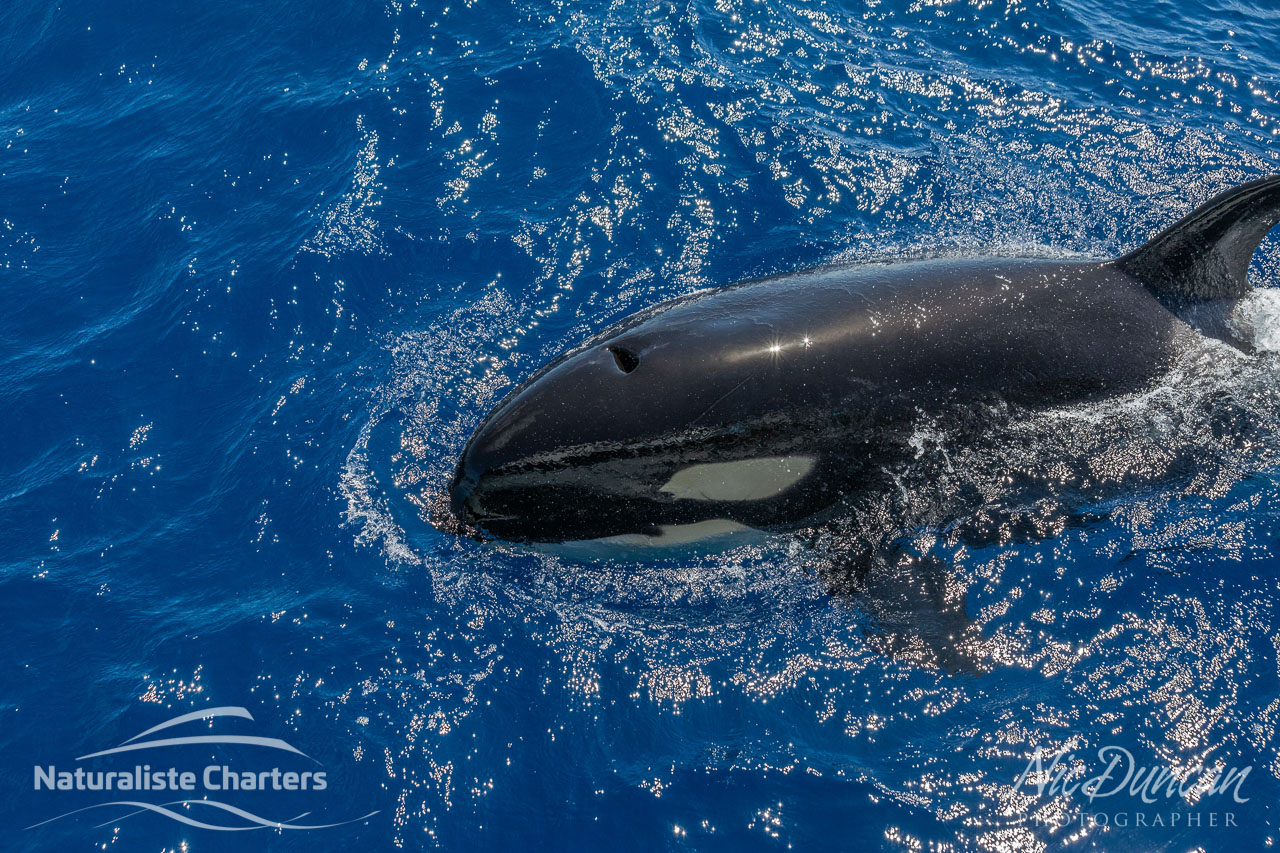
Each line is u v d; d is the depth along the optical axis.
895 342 7.97
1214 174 11.73
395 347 10.35
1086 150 12.13
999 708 7.35
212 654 8.02
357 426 9.63
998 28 13.92
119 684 7.91
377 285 10.98
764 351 7.85
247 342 10.59
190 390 10.22
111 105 13.88
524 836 6.99
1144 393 8.27
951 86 13.09
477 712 7.58
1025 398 8.04
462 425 9.56
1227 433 8.52
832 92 13.00
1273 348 8.70
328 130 12.83
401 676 7.80
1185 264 8.49
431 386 9.93
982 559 8.19
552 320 10.49
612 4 14.30
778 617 8.02
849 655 7.71
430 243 11.32
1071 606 7.88
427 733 7.48
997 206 11.46
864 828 6.87
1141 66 13.31
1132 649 7.61
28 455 9.74
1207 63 13.35
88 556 8.84
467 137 12.54
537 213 11.59
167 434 9.84
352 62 13.78
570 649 7.91
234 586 8.52
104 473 9.51
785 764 7.20
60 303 11.27
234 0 14.92
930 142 12.31
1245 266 8.65
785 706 7.51
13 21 15.23
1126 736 7.15
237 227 11.82
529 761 7.34
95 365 10.52
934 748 7.20
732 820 6.96
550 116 12.73
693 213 11.51
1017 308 8.23
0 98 14.27
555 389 7.93
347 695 7.71
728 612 8.10
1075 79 13.18
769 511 8.05
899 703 7.45
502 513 8.09
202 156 12.79
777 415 7.75
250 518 9.02
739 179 11.87
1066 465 8.21
